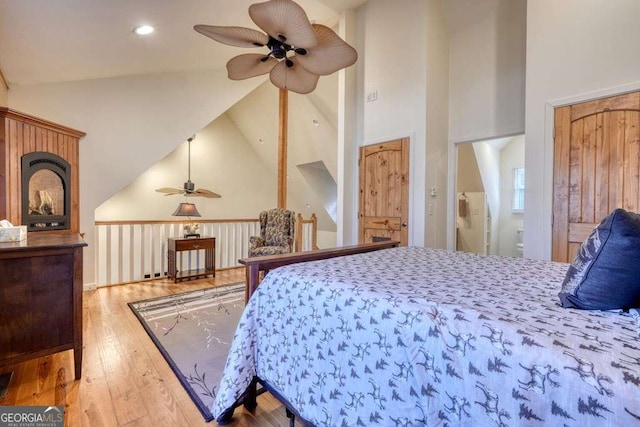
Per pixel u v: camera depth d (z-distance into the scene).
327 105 5.25
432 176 3.64
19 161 2.93
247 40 2.32
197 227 5.04
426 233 3.58
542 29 2.72
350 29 4.23
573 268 1.03
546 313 0.94
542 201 2.73
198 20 3.07
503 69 3.41
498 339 0.82
